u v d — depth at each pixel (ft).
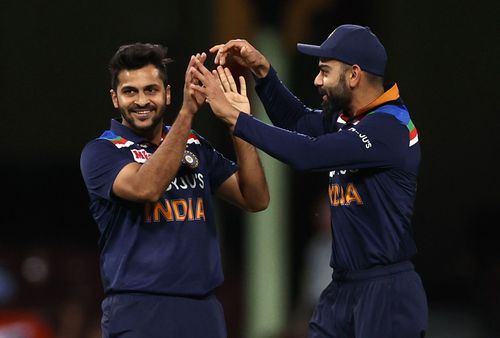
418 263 163.32
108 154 61.26
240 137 61.26
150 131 62.34
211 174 64.90
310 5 113.19
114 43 159.12
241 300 129.90
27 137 159.53
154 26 155.74
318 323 64.75
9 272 120.06
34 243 141.49
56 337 116.06
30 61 159.53
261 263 123.44
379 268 62.80
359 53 64.03
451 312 154.40
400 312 62.44
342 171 64.13
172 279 60.70
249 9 111.75
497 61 163.02
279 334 116.47
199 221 61.87
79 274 122.52
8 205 154.10
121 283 60.80
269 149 61.11
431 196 164.66
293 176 163.43
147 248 60.85
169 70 153.48
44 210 154.71
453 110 164.45
